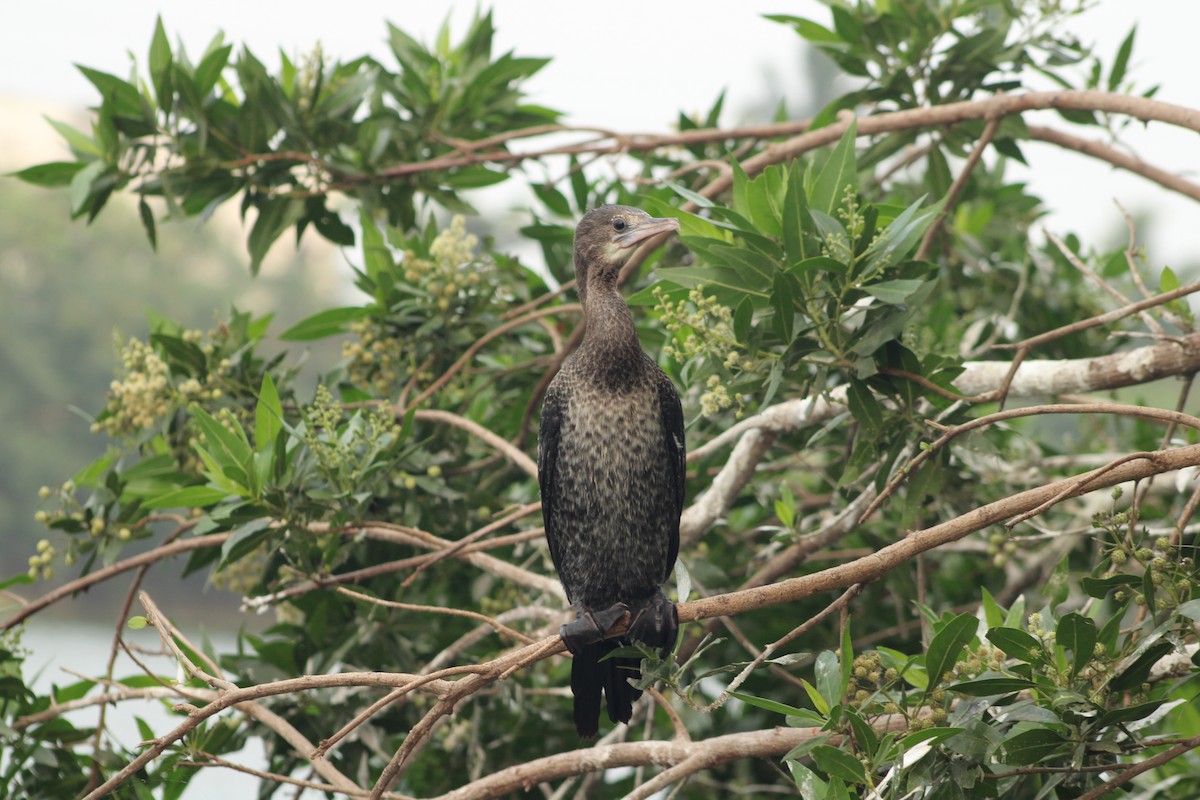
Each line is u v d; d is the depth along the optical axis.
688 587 7.21
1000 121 10.13
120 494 10.03
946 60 11.05
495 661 6.74
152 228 11.56
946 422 8.16
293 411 11.02
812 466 11.39
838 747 6.78
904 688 7.32
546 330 12.07
